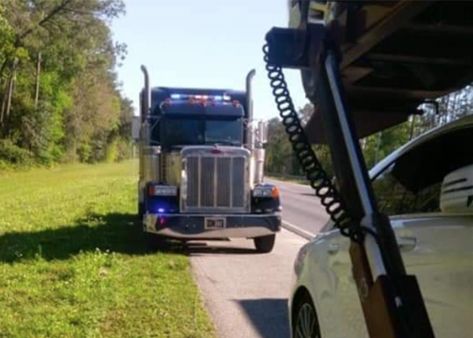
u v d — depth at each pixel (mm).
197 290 8867
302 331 5141
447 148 3746
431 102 4426
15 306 7605
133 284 9016
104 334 6625
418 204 3881
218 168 12508
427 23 3084
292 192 39062
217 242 14039
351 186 2975
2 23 43656
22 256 11062
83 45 56375
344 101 3145
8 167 57250
